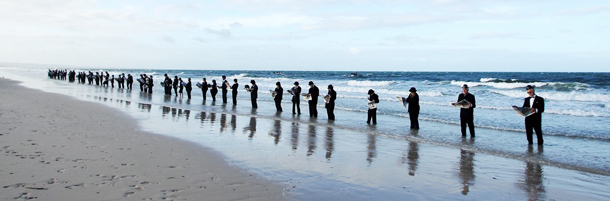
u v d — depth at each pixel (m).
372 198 4.79
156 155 6.75
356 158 7.13
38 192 4.48
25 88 28.08
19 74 75.00
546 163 7.02
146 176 5.37
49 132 8.63
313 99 13.95
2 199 4.17
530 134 8.93
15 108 13.51
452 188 5.33
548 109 16.61
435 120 13.50
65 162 5.93
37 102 16.38
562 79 46.50
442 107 18.34
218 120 12.48
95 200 4.29
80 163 5.92
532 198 4.98
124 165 5.93
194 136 9.08
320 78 61.09
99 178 5.15
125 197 4.43
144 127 10.30
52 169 5.48
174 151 7.17
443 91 29.33
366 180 5.61
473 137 9.83
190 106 17.48
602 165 6.92
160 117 12.83
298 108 14.95
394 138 9.62
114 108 15.24
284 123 12.13
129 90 29.92
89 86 34.66
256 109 16.78
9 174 5.15
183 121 11.97
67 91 26.25
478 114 15.52
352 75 76.69
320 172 5.99
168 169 5.82
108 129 9.59
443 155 7.60
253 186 5.12
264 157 6.94
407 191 5.12
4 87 28.44
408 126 11.88
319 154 7.39
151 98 21.97
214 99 20.66
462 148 8.39
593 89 25.84
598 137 10.07
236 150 7.49
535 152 8.03
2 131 8.42
